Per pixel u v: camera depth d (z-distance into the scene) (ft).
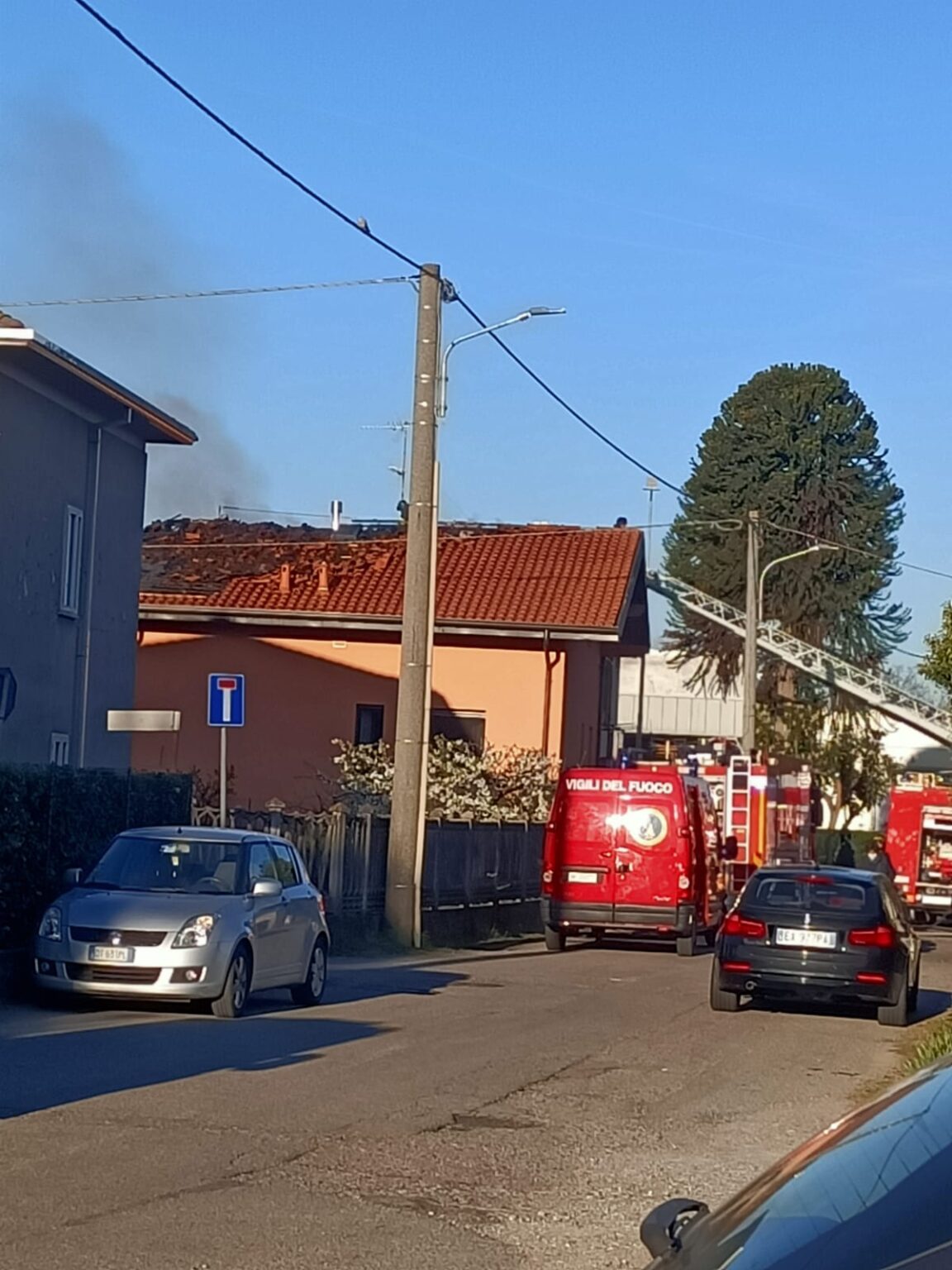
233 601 133.80
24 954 53.93
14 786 54.65
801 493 225.97
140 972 50.08
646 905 87.81
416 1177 30.35
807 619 224.53
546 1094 40.16
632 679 237.86
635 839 88.22
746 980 59.57
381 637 133.18
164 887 53.21
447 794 112.98
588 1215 28.07
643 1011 59.62
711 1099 40.73
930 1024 60.80
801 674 219.00
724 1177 31.50
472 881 97.96
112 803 61.87
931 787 154.40
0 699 55.67
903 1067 47.47
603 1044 49.90
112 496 89.35
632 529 148.25
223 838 54.95
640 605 149.38
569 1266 24.89
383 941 80.28
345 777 119.44
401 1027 51.57
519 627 130.00
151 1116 34.65
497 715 131.95
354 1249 25.30
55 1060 41.68
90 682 87.35
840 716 216.33
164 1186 28.73
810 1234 11.11
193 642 134.31
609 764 129.80
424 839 84.12
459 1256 25.22
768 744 215.72
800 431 228.43
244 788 132.98
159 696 134.31
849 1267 10.40
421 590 79.77
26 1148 31.12
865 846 201.05
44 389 80.94
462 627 130.52
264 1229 26.20
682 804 88.38
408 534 79.92
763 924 59.72
